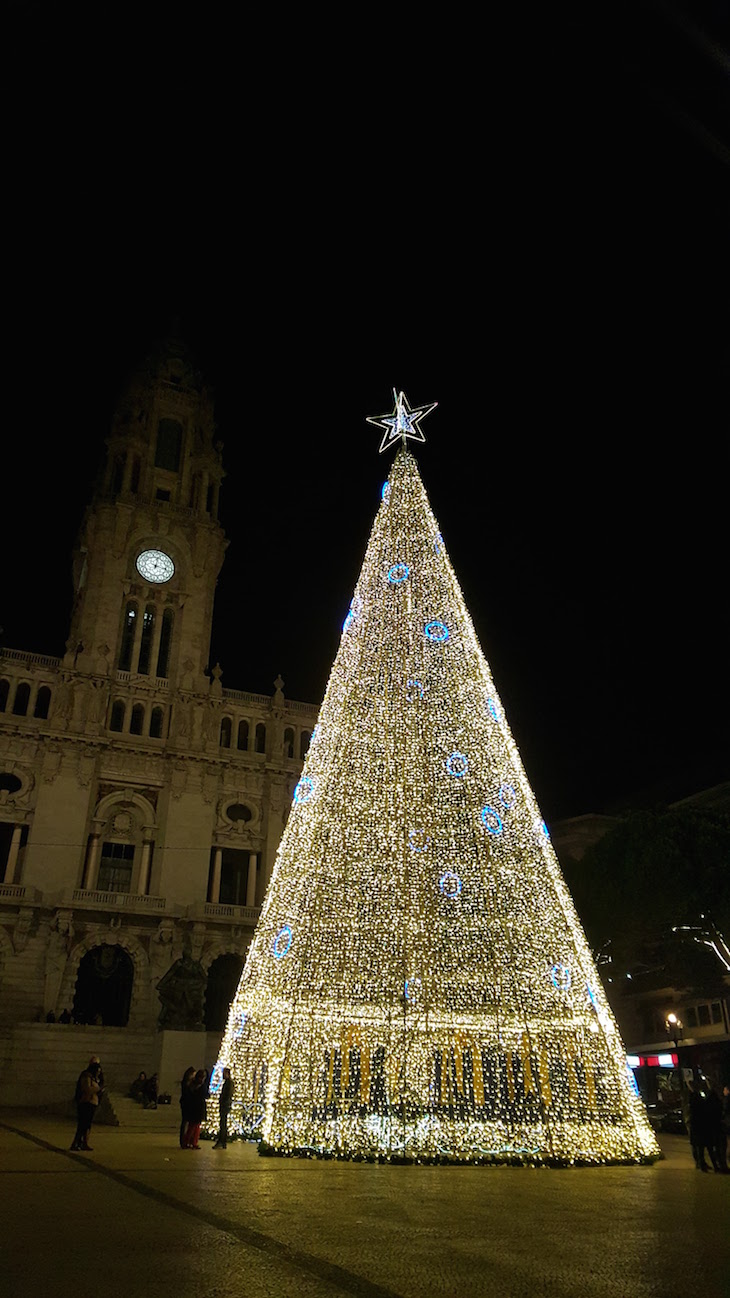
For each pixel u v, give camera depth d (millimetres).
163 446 74188
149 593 68188
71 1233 10500
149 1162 18828
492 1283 8547
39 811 57500
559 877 22594
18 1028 47094
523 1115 22500
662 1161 21172
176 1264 8969
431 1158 19203
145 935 57000
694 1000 50031
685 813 40062
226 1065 25625
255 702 68188
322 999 23047
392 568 25734
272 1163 18875
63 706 60750
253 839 63688
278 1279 8461
